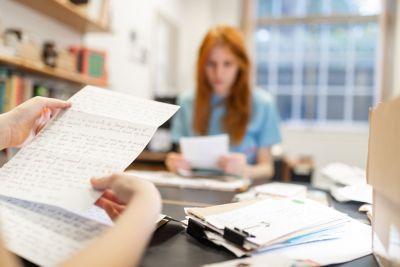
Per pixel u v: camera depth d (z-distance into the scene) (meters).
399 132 0.37
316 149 3.72
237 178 1.21
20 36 1.46
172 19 3.65
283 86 3.95
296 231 0.51
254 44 3.97
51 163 0.54
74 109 0.62
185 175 1.25
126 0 2.68
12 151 0.90
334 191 0.94
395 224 0.40
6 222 0.47
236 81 1.63
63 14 1.79
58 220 0.48
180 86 3.91
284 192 0.90
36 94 1.60
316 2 3.82
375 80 3.71
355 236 0.57
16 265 0.32
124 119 0.58
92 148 0.54
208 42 1.59
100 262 0.32
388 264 0.42
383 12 3.52
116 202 0.48
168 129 2.36
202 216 0.56
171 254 0.47
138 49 2.92
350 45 3.77
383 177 0.42
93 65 2.01
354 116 3.81
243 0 3.93
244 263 0.42
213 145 1.28
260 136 1.69
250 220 0.55
